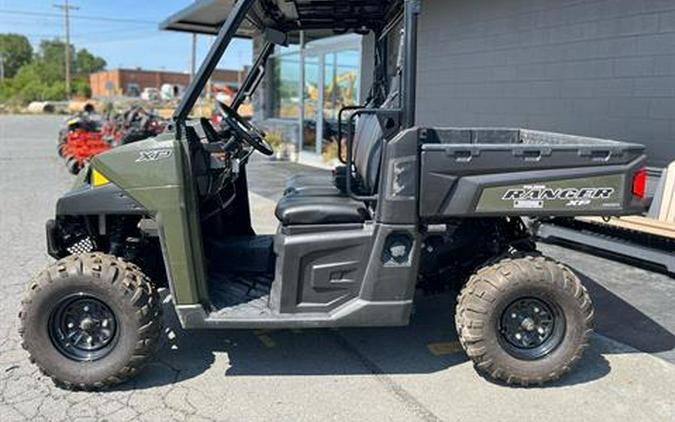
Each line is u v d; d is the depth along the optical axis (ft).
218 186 11.16
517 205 9.94
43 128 85.10
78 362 9.89
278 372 10.74
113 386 10.09
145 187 9.73
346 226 10.19
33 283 9.83
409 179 9.82
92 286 9.69
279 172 36.27
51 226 10.87
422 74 29.22
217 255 12.07
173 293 9.96
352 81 35.17
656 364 11.04
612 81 20.29
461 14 26.43
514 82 24.14
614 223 16.71
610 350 11.61
